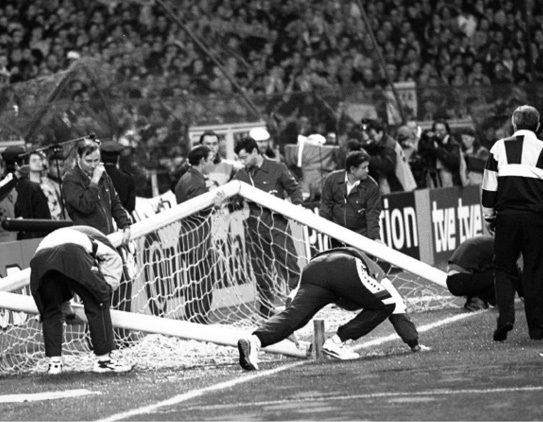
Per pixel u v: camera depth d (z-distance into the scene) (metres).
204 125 32.09
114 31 42.16
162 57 42.28
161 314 23.86
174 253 24.27
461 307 25.02
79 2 41.97
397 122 35.38
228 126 32.56
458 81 48.22
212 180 27.42
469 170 35.59
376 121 33.22
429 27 48.75
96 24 41.94
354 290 17.84
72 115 29.28
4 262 22.25
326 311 25.06
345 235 23.62
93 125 29.59
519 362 16.66
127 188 24.12
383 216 31.80
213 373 17.67
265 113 33.53
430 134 34.94
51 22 41.25
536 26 49.28
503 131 37.31
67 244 17.95
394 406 13.62
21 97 31.36
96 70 34.22
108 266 18.39
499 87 37.53
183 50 42.81
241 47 45.28
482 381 15.09
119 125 30.33
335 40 46.59
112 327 18.41
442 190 33.94
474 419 12.61
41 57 40.47
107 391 16.25
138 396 15.51
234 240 25.64
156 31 42.78
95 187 20.91
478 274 23.91
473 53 48.84
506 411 12.95
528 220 19.02
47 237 18.20
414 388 14.83
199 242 24.05
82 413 14.35
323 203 25.55
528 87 38.03
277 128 33.50
